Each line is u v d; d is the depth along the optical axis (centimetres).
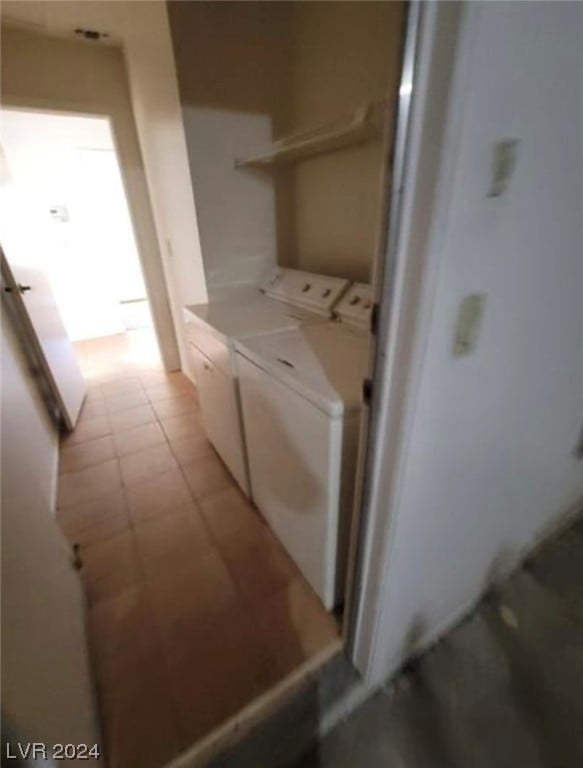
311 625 125
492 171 51
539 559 145
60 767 70
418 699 106
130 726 101
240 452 167
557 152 58
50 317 252
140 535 163
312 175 180
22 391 184
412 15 42
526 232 62
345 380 103
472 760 94
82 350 400
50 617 92
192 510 176
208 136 171
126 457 218
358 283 158
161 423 253
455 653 116
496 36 42
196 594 136
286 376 108
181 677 111
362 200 154
